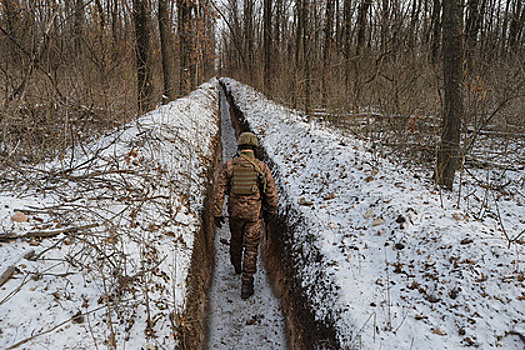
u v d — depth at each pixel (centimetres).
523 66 585
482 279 234
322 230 353
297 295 317
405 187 388
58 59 452
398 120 557
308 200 429
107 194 321
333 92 768
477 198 400
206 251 408
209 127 852
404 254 285
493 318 209
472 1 529
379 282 267
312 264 322
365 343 217
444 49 390
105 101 530
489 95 582
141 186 367
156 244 299
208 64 2777
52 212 260
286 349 307
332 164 491
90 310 204
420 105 584
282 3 1489
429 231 295
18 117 359
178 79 1130
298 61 971
